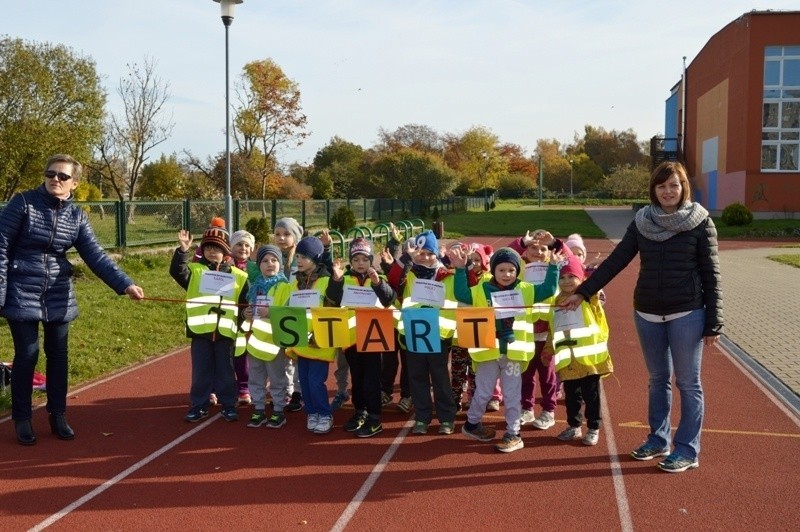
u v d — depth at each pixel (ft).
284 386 22.85
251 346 22.58
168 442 21.38
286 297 22.81
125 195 138.51
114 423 23.17
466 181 299.38
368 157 288.71
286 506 16.90
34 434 21.49
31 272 20.43
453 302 22.08
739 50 142.20
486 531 15.62
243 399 25.40
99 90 111.55
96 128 111.86
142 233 63.52
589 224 146.82
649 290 18.48
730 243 104.42
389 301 21.84
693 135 181.78
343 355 24.75
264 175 150.20
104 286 46.85
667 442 19.70
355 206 116.88
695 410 18.70
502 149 361.92
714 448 20.56
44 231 20.47
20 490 17.81
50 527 15.88
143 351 32.71
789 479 18.28
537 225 143.13
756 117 138.31
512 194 329.72
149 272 54.75
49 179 20.56
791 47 136.46
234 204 76.38
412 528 15.78
